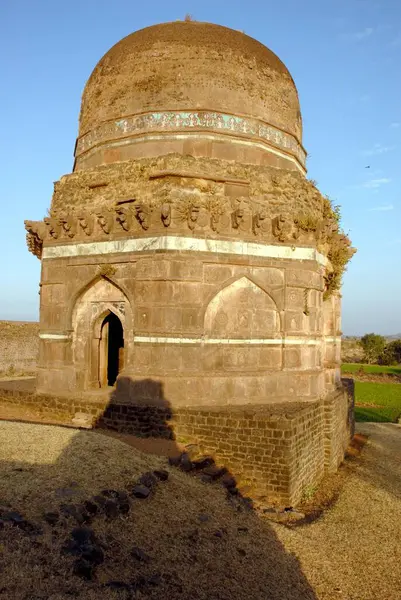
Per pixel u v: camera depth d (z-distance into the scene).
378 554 9.29
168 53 14.12
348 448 18.06
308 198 14.02
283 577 7.84
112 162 14.24
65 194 14.25
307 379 13.28
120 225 12.88
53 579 5.82
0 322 24.75
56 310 13.95
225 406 12.06
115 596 5.93
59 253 13.96
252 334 12.85
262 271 12.95
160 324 12.03
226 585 7.10
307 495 11.84
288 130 15.19
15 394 14.04
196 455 11.06
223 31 14.97
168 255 12.03
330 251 15.41
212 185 12.86
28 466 8.31
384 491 13.01
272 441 10.82
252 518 9.50
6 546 6.05
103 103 14.74
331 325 16.66
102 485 8.20
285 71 15.90
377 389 41.75
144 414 11.79
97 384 13.95
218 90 13.88
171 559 7.19
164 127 13.71
